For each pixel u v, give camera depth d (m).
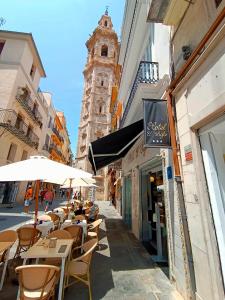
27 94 18.73
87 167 32.59
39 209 15.04
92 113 35.19
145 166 6.65
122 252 5.80
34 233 4.57
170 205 4.04
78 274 3.26
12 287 3.58
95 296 3.34
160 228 5.60
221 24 2.51
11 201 17.23
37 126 22.42
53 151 30.17
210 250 2.61
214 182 2.88
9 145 16.23
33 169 3.79
